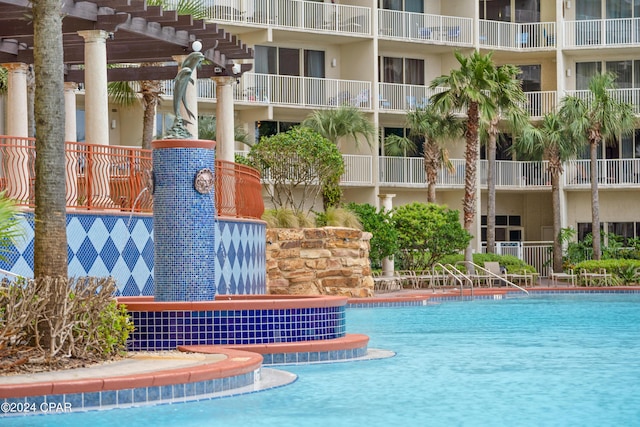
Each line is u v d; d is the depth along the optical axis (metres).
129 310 13.74
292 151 32.72
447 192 45.25
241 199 21.61
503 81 38.12
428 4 45.03
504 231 47.00
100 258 16.80
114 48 22.11
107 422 9.32
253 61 41.19
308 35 41.31
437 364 13.90
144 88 30.06
